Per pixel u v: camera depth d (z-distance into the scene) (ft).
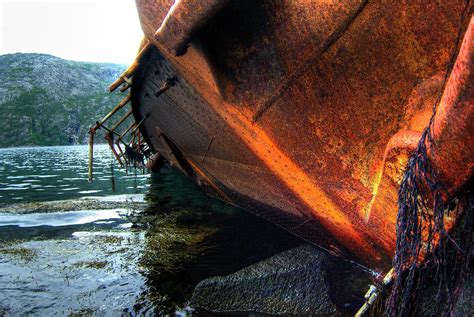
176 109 16.83
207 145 16.57
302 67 6.75
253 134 9.20
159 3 8.23
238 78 8.11
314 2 6.02
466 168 4.36
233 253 14.56
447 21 4.90
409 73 5.57
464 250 5.46
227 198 23.22
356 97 6.31
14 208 27.45
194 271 13.03
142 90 20.63
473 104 3.83
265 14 6.68
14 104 445.78
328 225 10.04
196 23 6.48
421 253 5.54
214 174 20.04
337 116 6.76
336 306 9.32
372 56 5.83
